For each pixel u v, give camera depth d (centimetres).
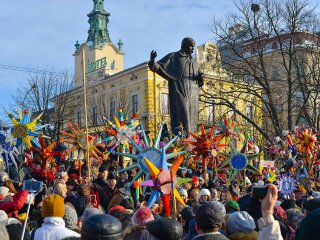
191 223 581
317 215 284
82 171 1274
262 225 396
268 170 1420
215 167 1327
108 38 6862
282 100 3809
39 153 1171
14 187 955
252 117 3844
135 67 5222
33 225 668
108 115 4934
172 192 692
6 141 1231
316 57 3197
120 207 673
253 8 3181
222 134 1402
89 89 5744
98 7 6825
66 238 450
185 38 1619
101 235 396
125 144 1352
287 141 1689
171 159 1178
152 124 4556
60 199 512
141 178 995
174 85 1577
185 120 1567
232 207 681
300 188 1279
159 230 443
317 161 1659
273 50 3591
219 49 3266
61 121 3691
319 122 3228
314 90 3181
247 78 3934
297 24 3169
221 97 3142
